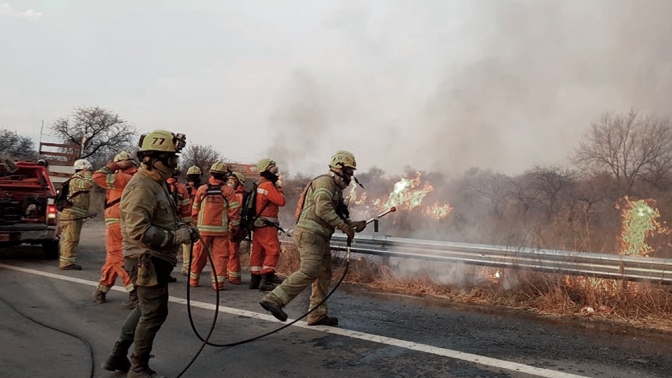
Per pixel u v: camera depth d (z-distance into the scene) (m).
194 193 9.21
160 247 3.86
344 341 5.01
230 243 8.07
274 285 7.57
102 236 15.07
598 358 4.52
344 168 5.40
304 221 5.27
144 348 3.96
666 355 4.61
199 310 6.27
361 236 8.03
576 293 6.27
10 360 4.50
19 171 11.05
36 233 9.95
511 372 4.20
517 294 6.49
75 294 7.13
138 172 3.95
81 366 4.38
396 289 7.29
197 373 4.21
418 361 4.45
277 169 7.80
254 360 4.50
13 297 6.92
